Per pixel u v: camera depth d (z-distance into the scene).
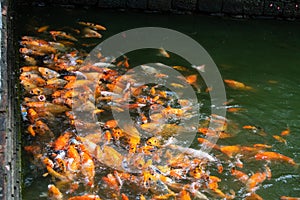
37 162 4.11
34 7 7.73
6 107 3.75
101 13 7.91
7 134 3.53
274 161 4.57
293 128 5.20
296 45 7.60
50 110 4.85
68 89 5.26
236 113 5.36
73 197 3.71
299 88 6.18
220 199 3.97
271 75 6.46
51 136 4.47
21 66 5.56
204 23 8.08
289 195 4.15
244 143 4.82
